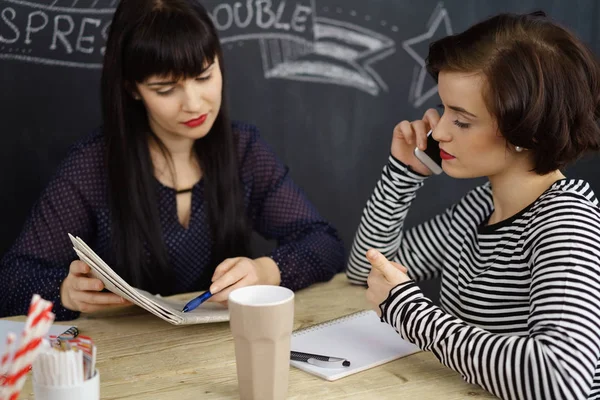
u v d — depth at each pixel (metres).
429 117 1.27
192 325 1.18
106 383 0.95
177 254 1.58
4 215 1.85
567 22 2.42
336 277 1.52
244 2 2.01
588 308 0.90
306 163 2.16
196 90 1.40
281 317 0.83
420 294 1.03
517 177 1.07
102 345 1.09
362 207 2.25
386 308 1.03
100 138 1.59
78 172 1.56
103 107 1.50
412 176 1.34
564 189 1.03
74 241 1.06
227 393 0.91
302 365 0.99
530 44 0.98
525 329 1.06
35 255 1.50
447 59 1.02
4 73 1.80
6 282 1.42
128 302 1.23
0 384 0.71
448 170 1.07
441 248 1.38
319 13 2.10
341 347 1.06
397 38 2.21
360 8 2.15
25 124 1.84
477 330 0.95
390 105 2.24
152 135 1.55
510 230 1.08
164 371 0.99
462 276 1.17
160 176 1.57
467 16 2.29
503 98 0.97
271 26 2.05
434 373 0.98
